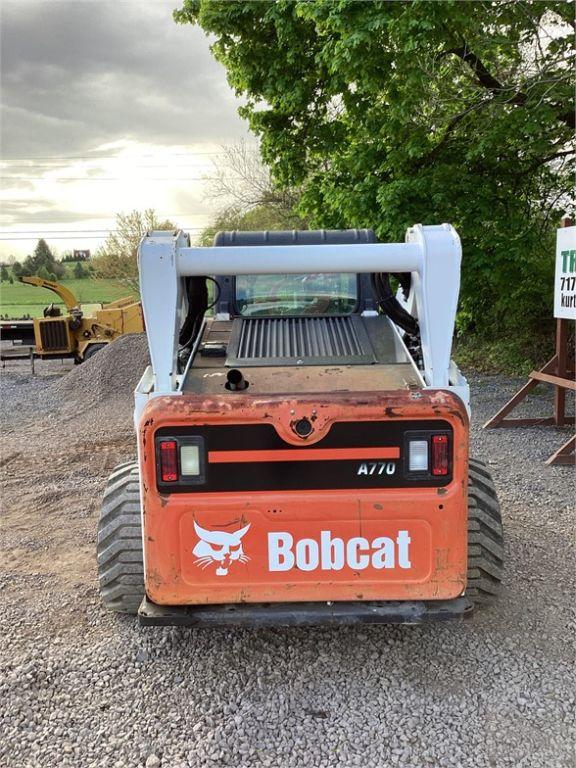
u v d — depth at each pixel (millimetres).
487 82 10328
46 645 3477
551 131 9969
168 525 2799
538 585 4035
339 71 9523
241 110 12477
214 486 2779
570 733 2807
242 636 3543
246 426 2742
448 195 9969
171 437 2748
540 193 11609
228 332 4016
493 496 3455
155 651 3418
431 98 9453
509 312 13125
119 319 16719
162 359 2988
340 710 2963
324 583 2848
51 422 9828
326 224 12258
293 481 2777
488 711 2945
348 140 11891
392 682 3148
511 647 3408
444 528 2811
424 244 3033
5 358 17781
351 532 2812
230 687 3141
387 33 8680
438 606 2869
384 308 3592
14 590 4141
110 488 3510
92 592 4070
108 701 3045
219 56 12234
